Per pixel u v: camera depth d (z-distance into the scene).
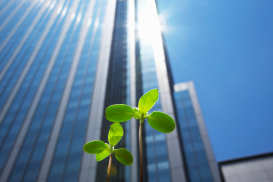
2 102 26.28
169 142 28.16
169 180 24.05
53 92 26.53
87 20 41.25
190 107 36.12
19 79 29.81
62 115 22.97
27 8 46.62
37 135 21.28
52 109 24.06
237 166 34.28
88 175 16.73
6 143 21.03
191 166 26.88
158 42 48.62
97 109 22.67
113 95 28.70
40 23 42.12
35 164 18.47
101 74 27.91
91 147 0.83
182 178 24.00
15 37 38.84
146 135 29.47
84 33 37.62
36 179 17.23
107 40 34.69
